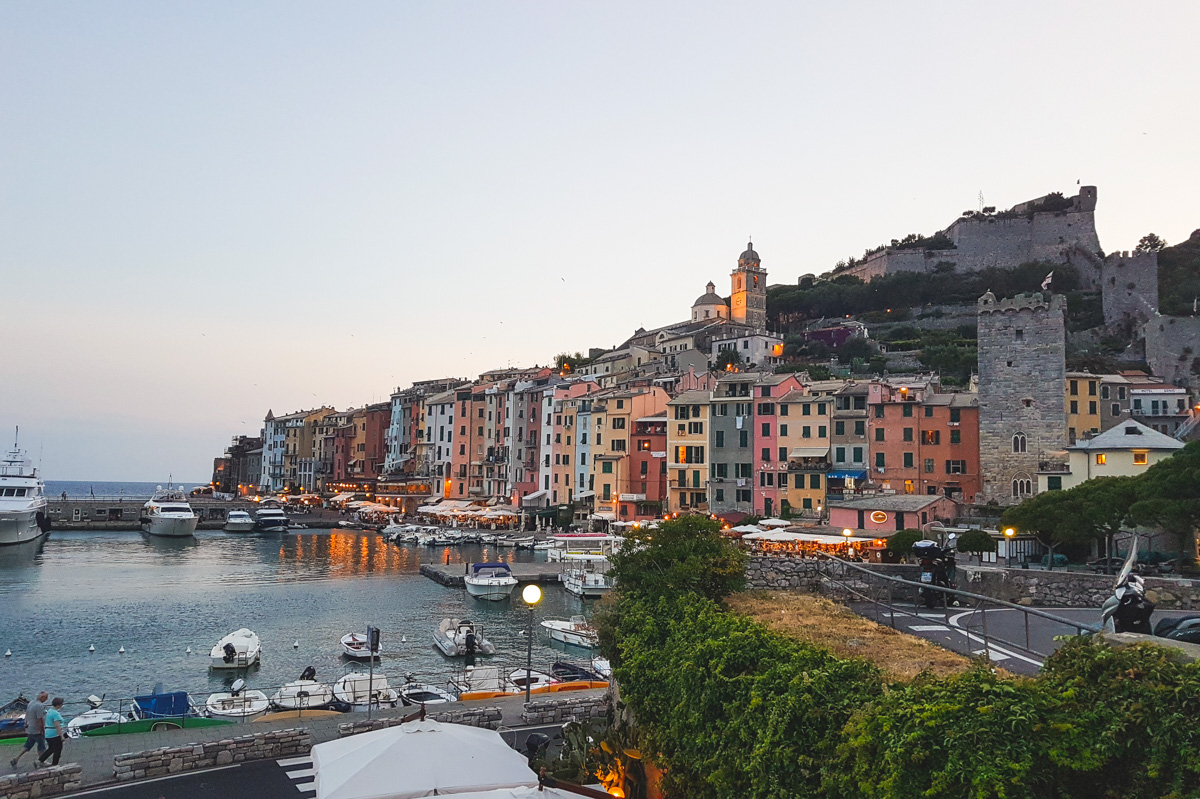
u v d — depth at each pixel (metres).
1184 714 9.86
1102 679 11.23
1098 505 48.34
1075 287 187.88
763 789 14.20
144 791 24.19
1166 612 33.50
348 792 15.70
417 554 110.62
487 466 154.38
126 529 142.50
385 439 195.50
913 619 26.23
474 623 65.31
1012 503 88.94
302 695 36.50
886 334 188.50
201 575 89.94
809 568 35.16
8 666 51.03
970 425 93.69
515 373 181.38
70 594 76.31
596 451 125.00
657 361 169.00
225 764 26.86
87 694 45.34
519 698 36.47
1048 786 10.17
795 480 101.12
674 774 18.62
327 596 76.94
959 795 10.24
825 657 15.10
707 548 27.52
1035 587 38.00
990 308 92.50
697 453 110.62
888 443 96.50
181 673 49.97
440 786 16.11
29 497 115.19
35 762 25.58
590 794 16.56
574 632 57.34
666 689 20.02
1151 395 115.19
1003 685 11.32
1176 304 163.75
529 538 115.69
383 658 53.75
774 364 170.00
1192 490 45.09
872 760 11.80
